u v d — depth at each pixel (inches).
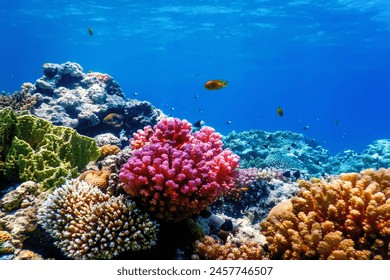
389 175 156.9
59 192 172.1
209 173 171.5
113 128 466.6
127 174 156.0
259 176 323.6
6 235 173.2
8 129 230.7
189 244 175.2
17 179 220.4
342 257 134.6
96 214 157.6
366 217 142.0
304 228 149.0
